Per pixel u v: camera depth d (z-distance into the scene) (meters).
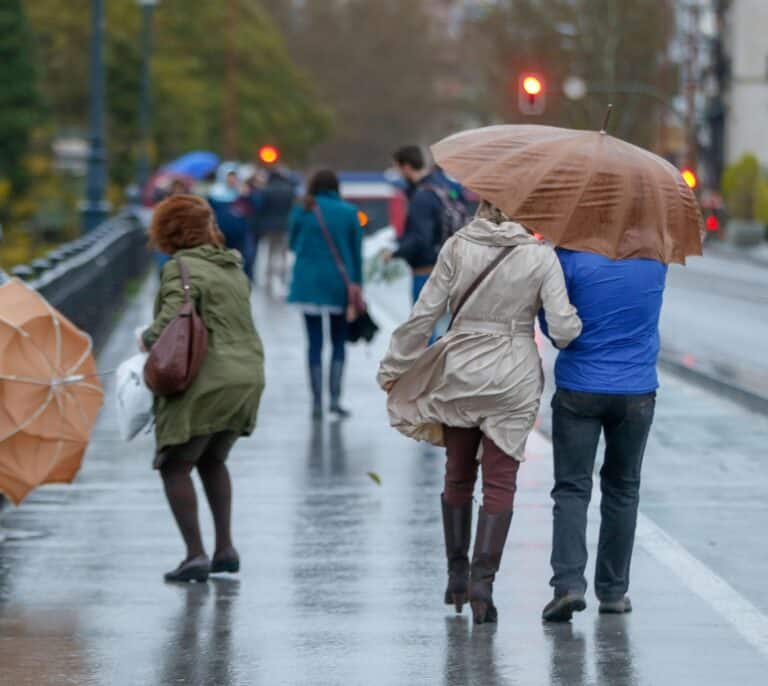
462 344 20.55
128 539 26.41
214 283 23.30
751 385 43.12
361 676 18.64
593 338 20.55
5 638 20.45
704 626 20.73
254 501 29.50
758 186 164.38
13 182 185.88
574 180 20.42
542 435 36.88
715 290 97.75
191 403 23.03
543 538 25.95
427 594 22.66
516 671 18.77
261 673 18.81
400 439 36.75
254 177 87.75
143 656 19.59
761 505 28.62
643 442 21.02
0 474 23.48
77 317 43.62
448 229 37.25
